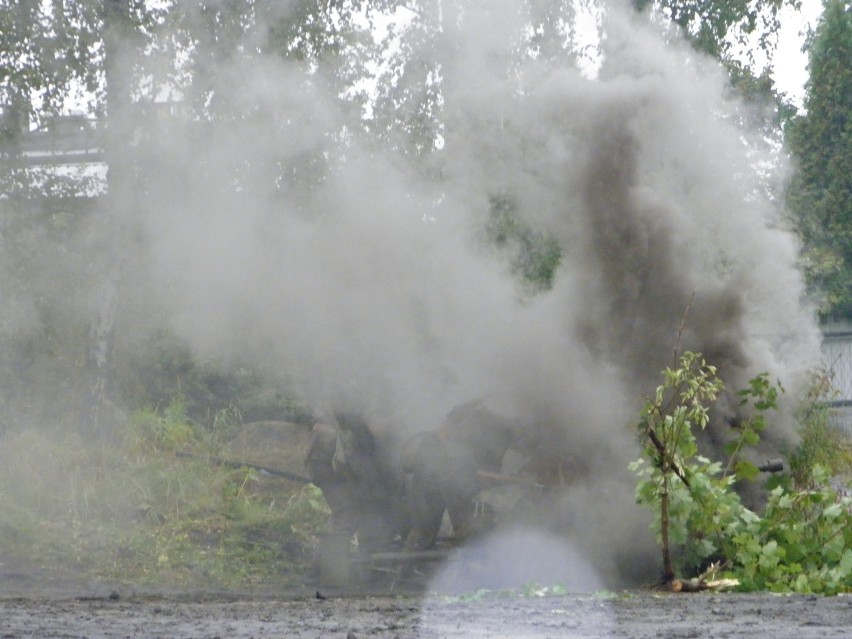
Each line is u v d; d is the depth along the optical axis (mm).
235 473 29109
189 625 11641
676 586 17406
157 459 28156
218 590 20188
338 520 22266
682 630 10875
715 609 13141
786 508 19000
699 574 18906
